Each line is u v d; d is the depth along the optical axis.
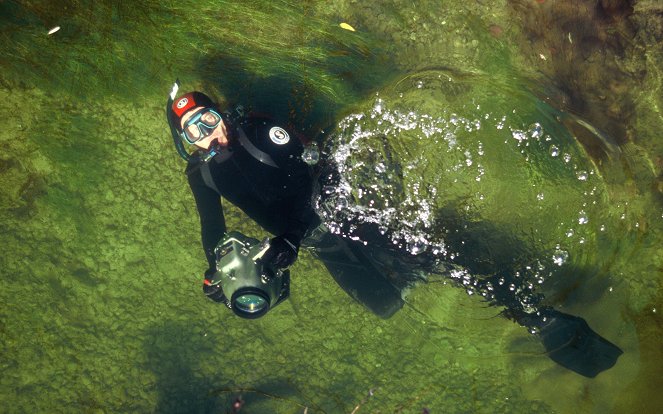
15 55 3.38
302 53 3.64
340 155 3.24
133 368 3.08
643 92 3.57
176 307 3.27
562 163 3.28
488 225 3.13
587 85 3.63
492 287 3.03
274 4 3.68
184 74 3.56
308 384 3.12
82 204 3.36
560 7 3.76
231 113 2.98
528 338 3.07
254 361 3.18
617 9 3.75
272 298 2.62
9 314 3.08
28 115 3.39
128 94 3.52
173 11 3.50
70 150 3.39
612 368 2.92
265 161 2.91
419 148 3.30
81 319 3.16
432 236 3.10
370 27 3.79
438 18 3.80
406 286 3.11
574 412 2.92
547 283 3.03
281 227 2.96
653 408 2.80
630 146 3.40
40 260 3.22
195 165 3.03
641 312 3.02
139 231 3.38
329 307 3.33
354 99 3.53
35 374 2.99
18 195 3.31
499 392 3.06
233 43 3.60
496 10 3.79
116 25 3.45
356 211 3.09
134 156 3.50
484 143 3.32
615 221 3.20
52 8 3.39
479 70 3.64
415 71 3.63
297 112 3.53
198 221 3.47
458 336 3.15
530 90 3.54
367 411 3.05
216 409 3.02
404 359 3.19
